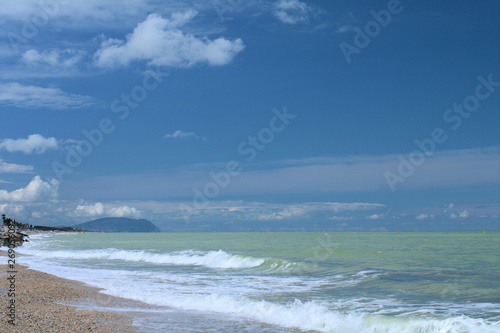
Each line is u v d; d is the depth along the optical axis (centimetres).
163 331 1199
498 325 1148
